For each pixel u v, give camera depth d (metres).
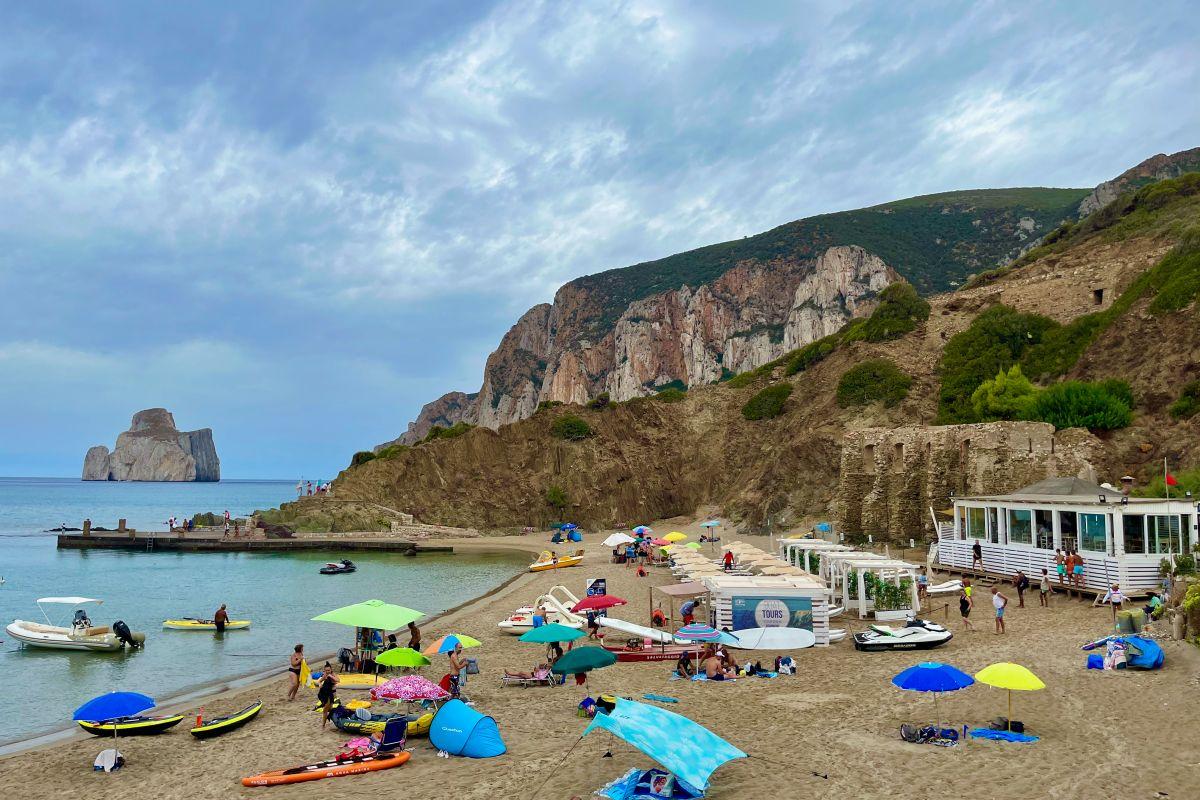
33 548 93.75
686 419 112.75
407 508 103.94
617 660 28.70
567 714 21.72
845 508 66.12
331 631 41.44
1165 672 21.73
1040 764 15.45
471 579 63.47
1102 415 60.41
